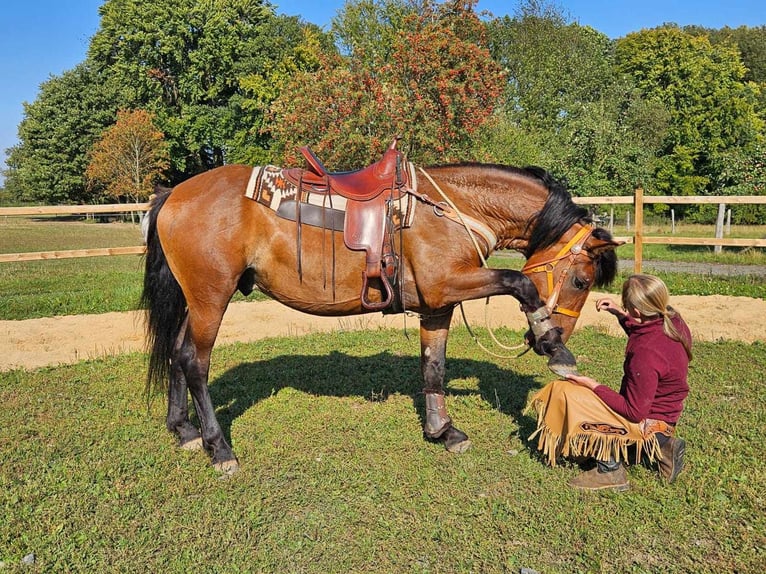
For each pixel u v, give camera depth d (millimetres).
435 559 2748
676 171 28781
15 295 9648
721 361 5652
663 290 3160
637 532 2914
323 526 3006
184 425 3984
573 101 30266
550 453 3482
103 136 35125
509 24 33781
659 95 34281
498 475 3521
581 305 3688
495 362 5781
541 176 3727
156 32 34719
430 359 3887
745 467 3494
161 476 3516
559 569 2668
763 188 17516
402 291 3570
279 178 3541
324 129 14000
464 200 3652
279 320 7934
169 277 3791
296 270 3543
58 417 4453
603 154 19484
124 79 36250
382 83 13477
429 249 3465
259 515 3115
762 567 2627
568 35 33500
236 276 3561
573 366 3416
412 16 14383
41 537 2875
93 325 7695
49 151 38781
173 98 37719
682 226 23625
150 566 2691
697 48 36938
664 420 3299
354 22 28047
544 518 3051
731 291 9398
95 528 2949
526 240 3770
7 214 7652
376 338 6793
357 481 3447
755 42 48281
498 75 14523
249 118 35375
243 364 5805
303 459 3725
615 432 3258
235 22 35688
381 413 4488
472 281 3457
